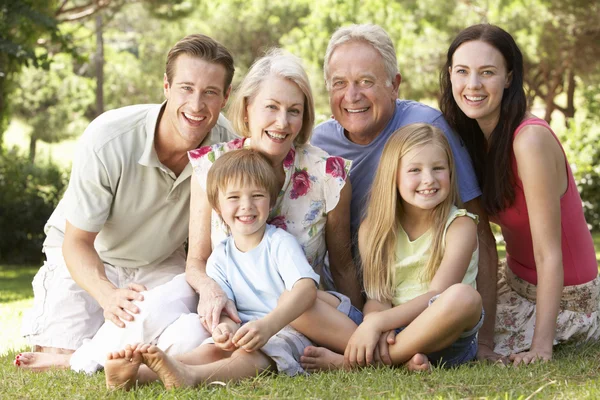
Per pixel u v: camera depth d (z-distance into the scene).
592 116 21.22
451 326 3.58
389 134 4.71
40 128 31.12
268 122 4.07
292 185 4.30
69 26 22.84
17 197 15.97
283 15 23.81
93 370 3.84
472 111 4.35
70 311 4.63
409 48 19.36
